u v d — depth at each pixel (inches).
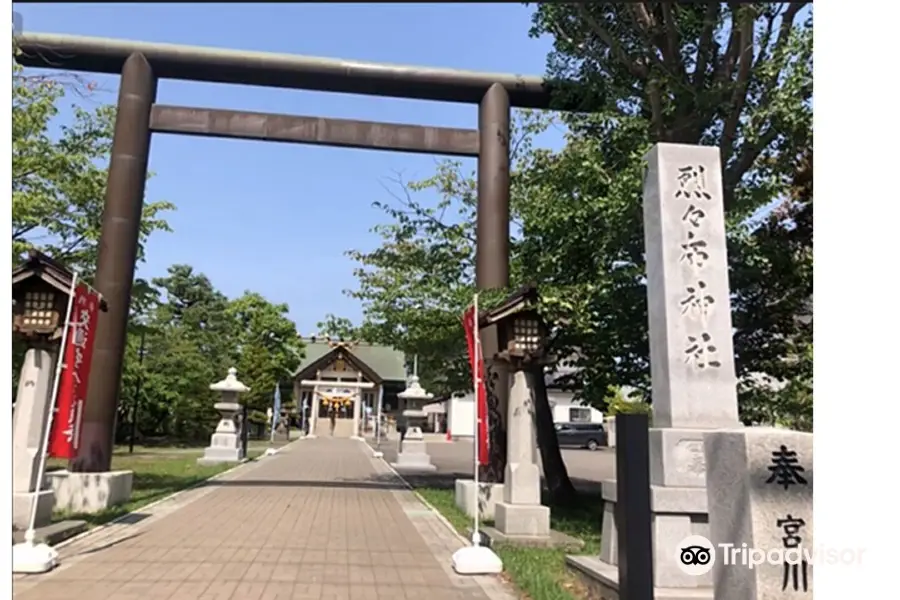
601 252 408.8
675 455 264.2
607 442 1690.5
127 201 467.8
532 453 378.9
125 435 1338.6
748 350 444.1
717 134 422.9
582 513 480.7
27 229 499.2
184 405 1333.7
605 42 443.8
